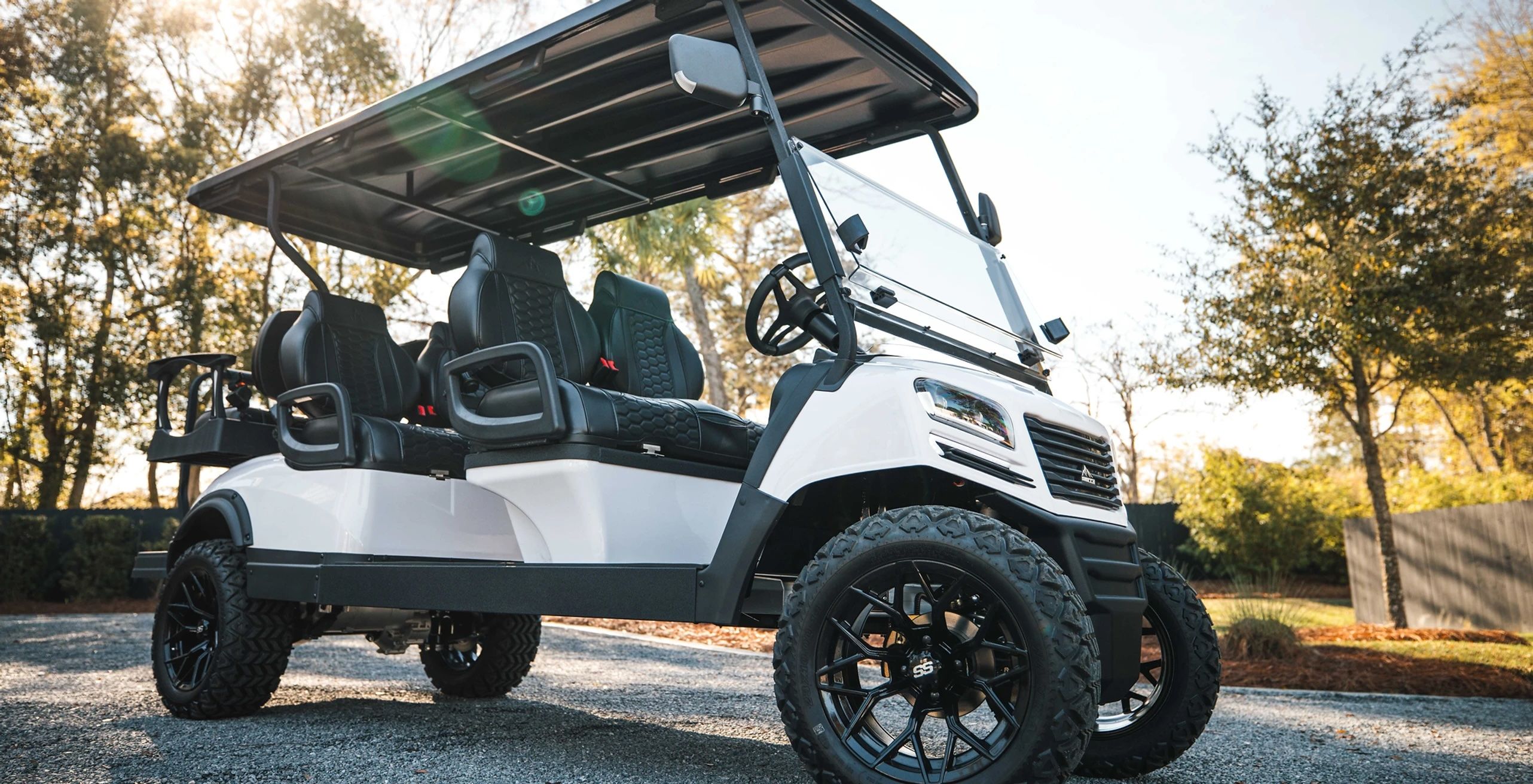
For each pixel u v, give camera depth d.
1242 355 9.38
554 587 2.73
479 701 4.19
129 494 20.06
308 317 3.92
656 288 4.43
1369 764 3.10
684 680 5.04
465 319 3.52
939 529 2.17
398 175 3.97
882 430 2.26
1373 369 9.78
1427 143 8.90
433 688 4.64
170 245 16.42
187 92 16.44
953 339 2.72
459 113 3.38
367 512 3.41
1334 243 8.96
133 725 3.47
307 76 15.77
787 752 3.05
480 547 3.75
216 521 4.01
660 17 2.63
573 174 3.99
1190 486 16.98
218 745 3.09
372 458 3.44
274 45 15.59
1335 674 5.45
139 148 15.94
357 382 4.00
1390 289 8.56
